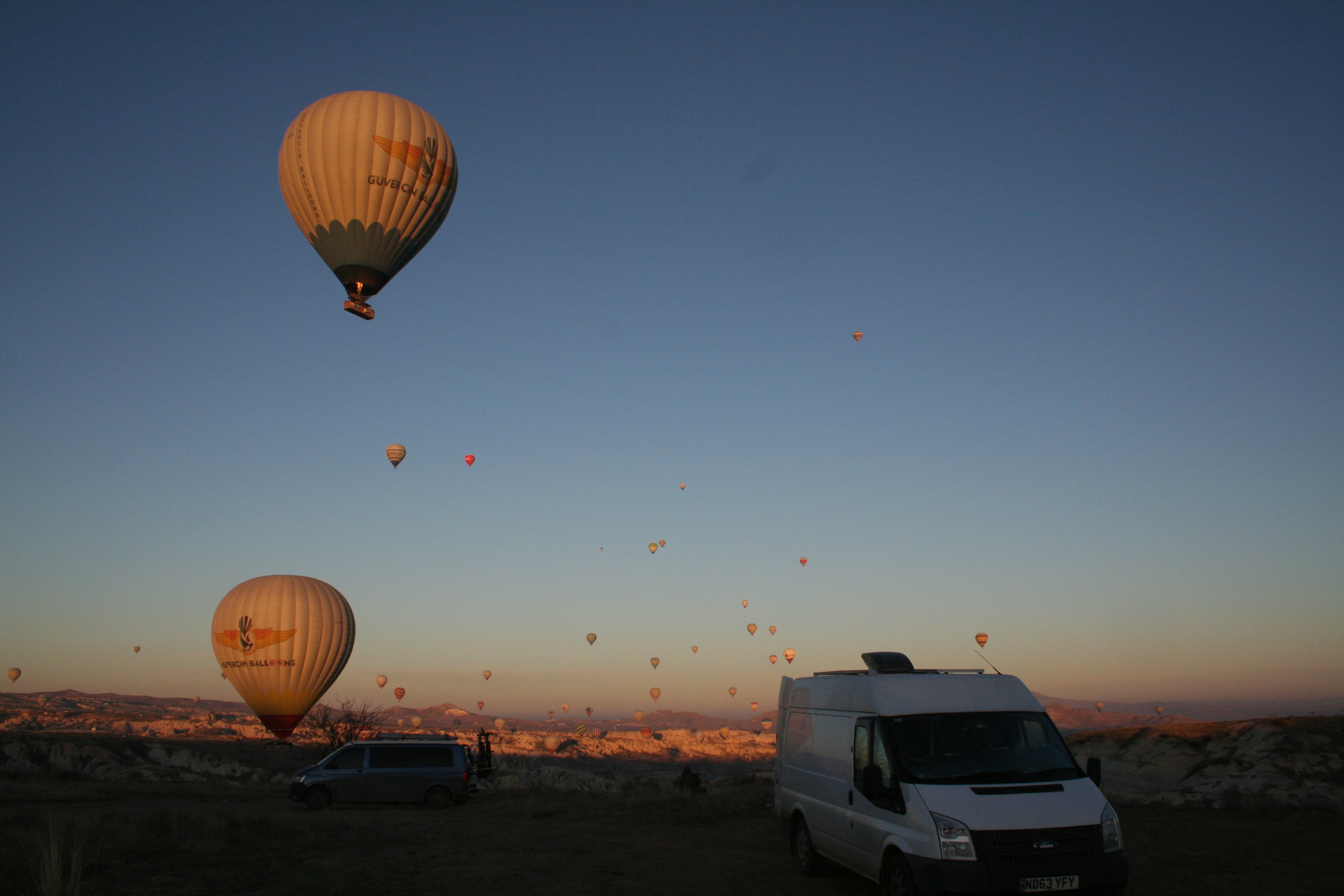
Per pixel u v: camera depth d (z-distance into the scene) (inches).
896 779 366.6
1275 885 431.5
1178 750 855.7
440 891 444.8
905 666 439.8
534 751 5044.3
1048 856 334.6
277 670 1533.0
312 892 441.4
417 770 923.4
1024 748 382.6
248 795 1155.9
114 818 682.2
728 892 437.1
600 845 601.0
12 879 448.8
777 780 534.3
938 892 330.6
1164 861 487.5
